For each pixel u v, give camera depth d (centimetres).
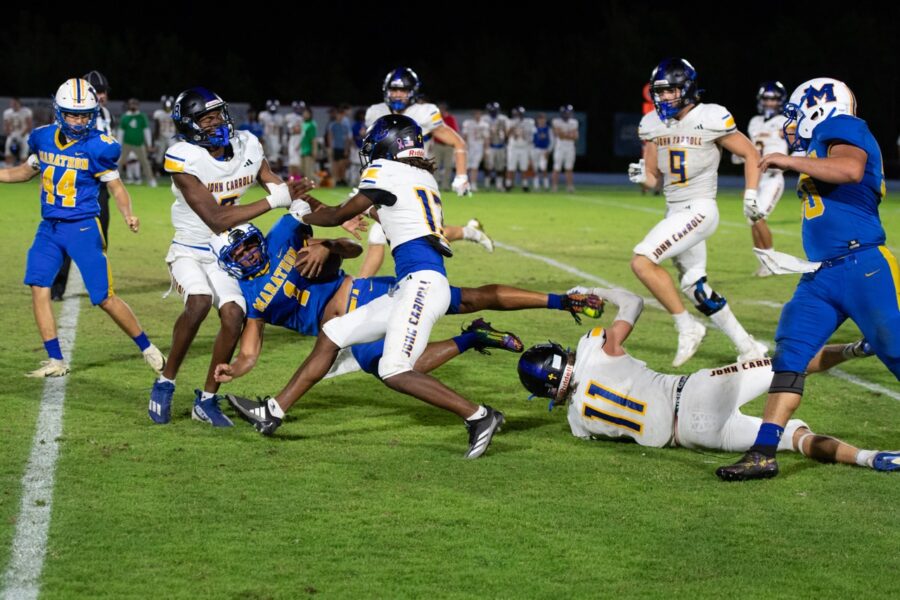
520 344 1261
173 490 1049
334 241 1278
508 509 1011
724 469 1097
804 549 923
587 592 835
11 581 842
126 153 5331
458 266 2678
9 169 1515
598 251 3023
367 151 1213
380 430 1280
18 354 1633
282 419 1243
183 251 1295
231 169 1278
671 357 1684
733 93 8469
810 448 1159
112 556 891
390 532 949
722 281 2488
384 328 1198
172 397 1330
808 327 1119
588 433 1240
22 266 2508
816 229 1126
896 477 1112
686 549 921
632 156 8256
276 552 903
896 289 1108
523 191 5775
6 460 1131
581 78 8488
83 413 1325
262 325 1309
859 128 1095
